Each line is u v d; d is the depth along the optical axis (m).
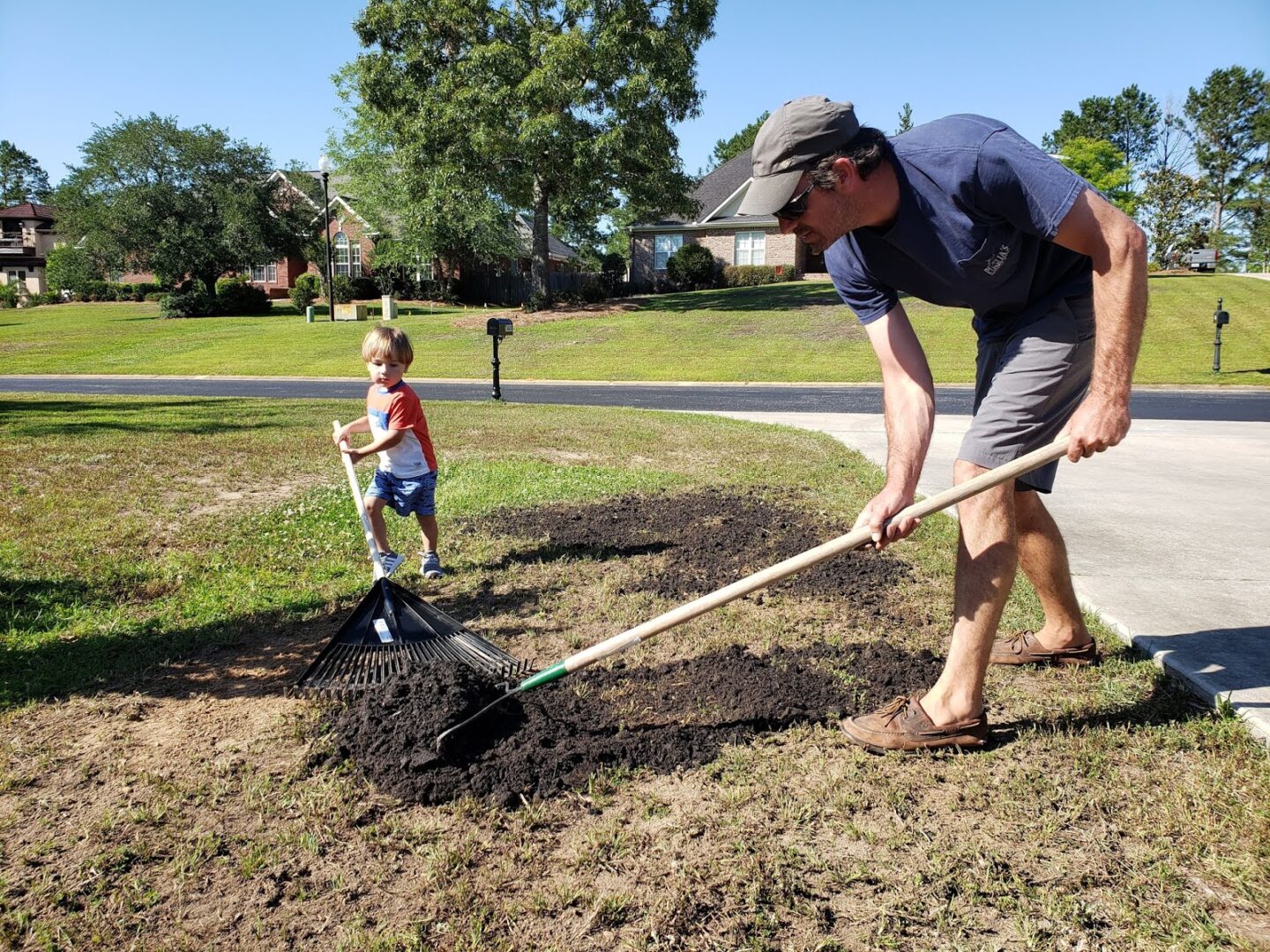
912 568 4.98
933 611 4.30
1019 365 2.89
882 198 2.58
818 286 37.34
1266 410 13.67
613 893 2.26
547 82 28.28
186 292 42.56
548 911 2.20
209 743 3.01
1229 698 3.14
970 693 2.93
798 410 14.69
